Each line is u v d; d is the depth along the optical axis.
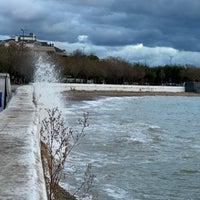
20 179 4.47
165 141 25.31
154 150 21.52
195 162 18.70
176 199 12.80
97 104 60.72
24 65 75.06
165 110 57.03
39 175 4.90
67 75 105.25
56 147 11.39
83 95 82.56
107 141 22.62
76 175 13.41
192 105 72.88
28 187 4.16
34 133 8.34
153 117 44.00
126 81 124.38
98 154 18.55
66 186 11.71
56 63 87.62
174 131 31.33
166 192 13.52
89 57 119.25
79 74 108.19
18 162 5.38
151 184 14.37
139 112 49.75
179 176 15.82
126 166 16.75
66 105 46.16
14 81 74.62
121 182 14.13
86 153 18.25
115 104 64.00
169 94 113.69
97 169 15.50
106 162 17.00
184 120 42.41
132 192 13.11
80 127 26.75
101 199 11.74
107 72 115.94
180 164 18.11
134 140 24.25
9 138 7.50
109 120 36.12
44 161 8.91
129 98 87.06
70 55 117.44
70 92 86.19
